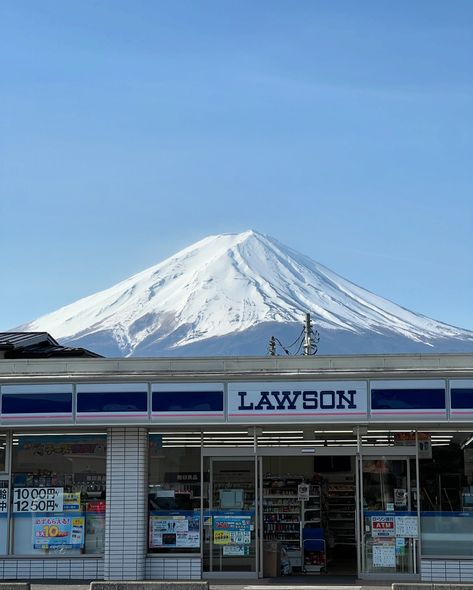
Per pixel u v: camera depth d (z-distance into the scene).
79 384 19.22
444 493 19.31
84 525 19.62
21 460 19.92
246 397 18.94
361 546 19.33
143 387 19.11
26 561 19.53
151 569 19.38
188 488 19.67
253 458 19.73
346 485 20.97
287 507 20.53
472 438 19.38
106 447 19.64
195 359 19.20
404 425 19.27
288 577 19.64
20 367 19.44
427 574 19.03
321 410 18.73
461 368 18.59
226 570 19.42
